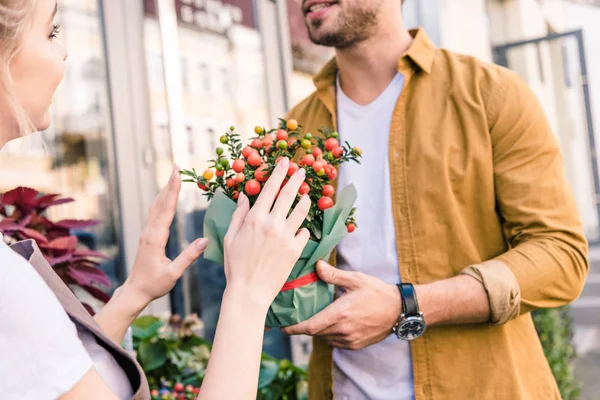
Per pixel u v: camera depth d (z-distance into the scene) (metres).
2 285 0.62
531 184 1.19
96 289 1.47
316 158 1.01
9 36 0.70
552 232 1.17
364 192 1.35
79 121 2.61
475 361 1.21
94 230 2.61
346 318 1.05
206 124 2.96
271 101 3.33
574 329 5.21
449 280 1.13
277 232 0.80
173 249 2.75
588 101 6.78
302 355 3.21
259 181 0.93
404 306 1.08
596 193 7.22
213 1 3.04
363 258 1.31
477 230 1.26
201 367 2.16
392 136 1.31
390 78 1.38
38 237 1.41
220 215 0.96
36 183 2.48
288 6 3.49
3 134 0.74
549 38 6.29
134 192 2.70
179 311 2.79
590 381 4.04
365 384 1.27
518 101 1.23
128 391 0.80
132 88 2.73
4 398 0.61
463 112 1.26
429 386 1.21
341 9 1.28
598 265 6.86
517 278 1.12
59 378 0.62
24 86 0.74
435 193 1.25
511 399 1.19
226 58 3.09
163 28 2.79
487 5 5.75
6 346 0.61
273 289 0.79
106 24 2.66
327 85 1.46
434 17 4.31
